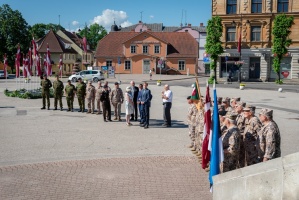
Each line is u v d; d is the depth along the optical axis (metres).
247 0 49.38
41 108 22.38
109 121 18.16
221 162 7.67
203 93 32.56
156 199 7.77
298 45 48.62
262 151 7.64
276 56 46.78
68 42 84.69
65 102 26.20
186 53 71.94
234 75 50.91
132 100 16.92
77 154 11.60
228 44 50.59
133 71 72.81
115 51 73.69
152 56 71.75
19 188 8.45
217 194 5.70
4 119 18.45
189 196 7.95
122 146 12.73
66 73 73.56
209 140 7.95
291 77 49.12
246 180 5.16
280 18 45.88
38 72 32.47
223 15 50.25
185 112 21.27
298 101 27.19
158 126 16.73
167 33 75.88
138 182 8.89
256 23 49.38
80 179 9.12
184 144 13.07
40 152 11.82
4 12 80.25
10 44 78.81
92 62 94.06
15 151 11.93
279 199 4.76
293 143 13.23
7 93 30.31
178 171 9.79
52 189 8.39
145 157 11.24
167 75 68.94
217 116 7.45
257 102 26.31
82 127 16.38
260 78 50.06
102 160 10.89
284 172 4.70
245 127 8.80
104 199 7.77
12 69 83.56
